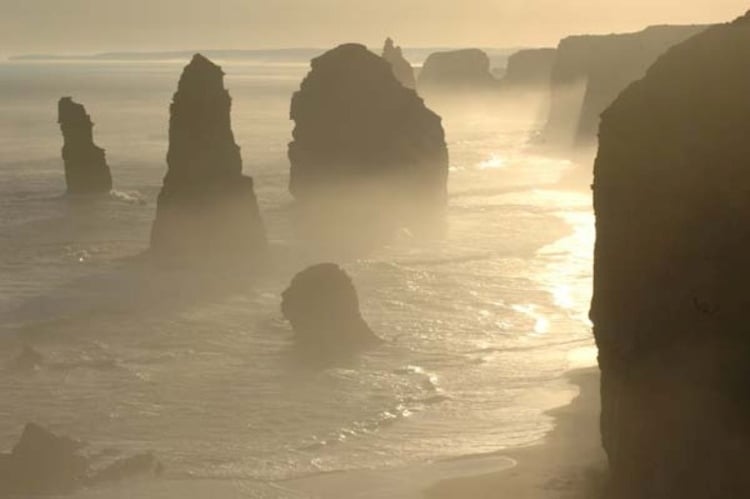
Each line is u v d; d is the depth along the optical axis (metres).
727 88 43.62
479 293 104.00
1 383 76.81
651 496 44.47
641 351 45.53
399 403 71.44
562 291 104.88
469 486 56.81
